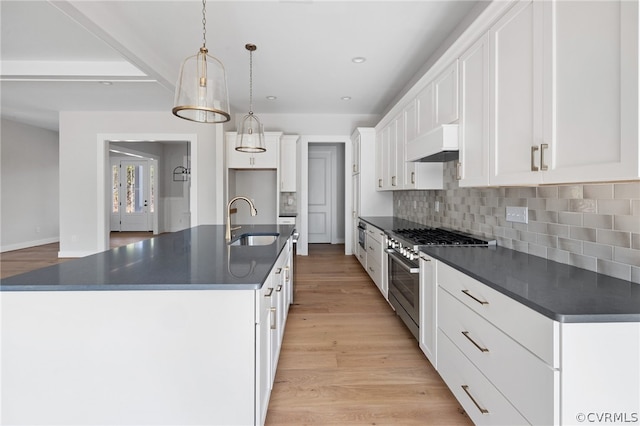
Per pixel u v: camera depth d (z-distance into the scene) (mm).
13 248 6727
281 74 4059
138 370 1314
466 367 1630
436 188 3289
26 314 1282
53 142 7723
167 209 9633
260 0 2498
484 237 2529
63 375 1299
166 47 3264
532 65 1501
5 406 1296
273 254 1898
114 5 2555
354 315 3256
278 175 5793
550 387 1049
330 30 2953
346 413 1797
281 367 2270
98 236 5914
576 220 1632
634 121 1003
